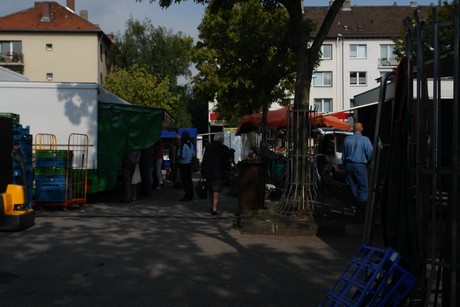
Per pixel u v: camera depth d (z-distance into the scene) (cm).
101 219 1052
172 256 717
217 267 659
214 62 2392
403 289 362
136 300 525
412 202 398
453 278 347
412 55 399
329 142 1855
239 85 2092
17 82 1305
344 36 5322
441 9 1723
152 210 1205
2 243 796
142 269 646
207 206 1291
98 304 512
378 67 5347
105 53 5594
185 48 2592
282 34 1716
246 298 534
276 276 619
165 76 5500
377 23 5544
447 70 587
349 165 998
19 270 639
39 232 891
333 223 887
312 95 5356
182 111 6028
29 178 1024
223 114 3011
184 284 583
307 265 672
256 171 1067
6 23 5084
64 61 5106
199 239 838
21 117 1308
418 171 389
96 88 1312
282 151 1794
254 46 1755
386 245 409
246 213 995
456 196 347
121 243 802
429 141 404
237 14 1870
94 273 626
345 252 749
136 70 5172
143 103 4816
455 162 348
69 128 1313
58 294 544
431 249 384
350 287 389
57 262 679
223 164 1133
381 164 436
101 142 1332
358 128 1006
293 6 963
